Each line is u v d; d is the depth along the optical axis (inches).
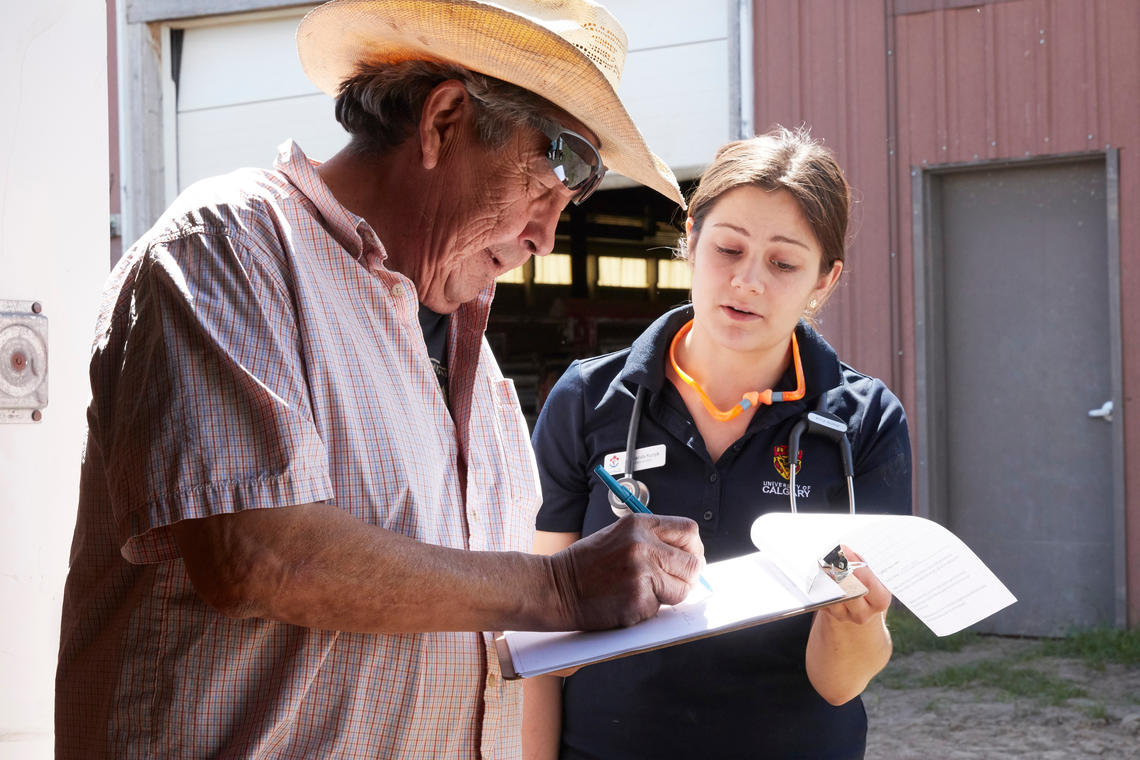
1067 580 246.1
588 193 63.9
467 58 58.6
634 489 77.5
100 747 54.0
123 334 54.5
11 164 73.8
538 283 402.6
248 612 50.4
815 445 78.3
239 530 49.7
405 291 59.0
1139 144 232.2
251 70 301.1
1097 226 241.8
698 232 80.1
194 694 52.8
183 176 308.7
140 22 304.5
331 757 54.5
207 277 52.6
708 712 75.3
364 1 58.3
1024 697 206.1
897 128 250.4
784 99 258.1
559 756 80.9
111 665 54.2
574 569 57.5
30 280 74.5
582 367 84.4
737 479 78.1
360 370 55.7
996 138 243.3
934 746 184.7
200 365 50.7
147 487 49.7
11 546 73.2
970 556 60.8
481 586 54.3
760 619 58.0
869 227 252.7
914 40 248.5
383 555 51.8
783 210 75.6
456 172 60.0
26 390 73.8
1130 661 222.7
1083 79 236.4
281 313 53.1
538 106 59.8
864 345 253.6
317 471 51.1
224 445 49.9
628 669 76.7
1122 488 236.2
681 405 79.1
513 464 68.9
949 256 255.1
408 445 56.8
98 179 78.5
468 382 65.6
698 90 265.9
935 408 252.7
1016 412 250.2
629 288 416.2
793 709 75.6
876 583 66.0
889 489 78.0
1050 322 246.7
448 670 58.2
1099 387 242.7
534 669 54.7
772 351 78.9
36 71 75.0
